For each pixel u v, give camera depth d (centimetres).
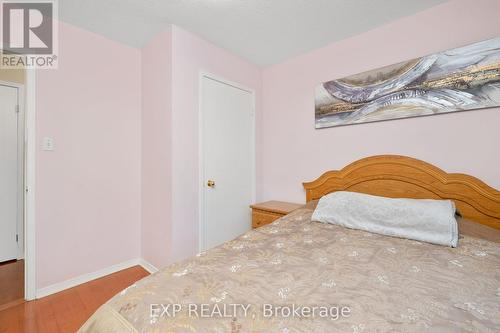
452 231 122
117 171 216
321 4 164
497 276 88
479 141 150
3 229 236
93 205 202
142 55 228
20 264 233
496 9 144
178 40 190
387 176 181
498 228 141
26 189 170
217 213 224
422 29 170
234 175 242
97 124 203
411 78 173
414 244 122
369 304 70
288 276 87
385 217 142
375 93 190
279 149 261
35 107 171
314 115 230
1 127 233
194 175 203
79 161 193
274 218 216
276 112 263
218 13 174
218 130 226
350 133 206
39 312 157
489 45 145
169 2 162
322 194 217
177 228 192
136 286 81
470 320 63
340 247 117
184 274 87
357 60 202
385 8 168
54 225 181
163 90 196
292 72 248
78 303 168
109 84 210
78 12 172
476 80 149
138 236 232
